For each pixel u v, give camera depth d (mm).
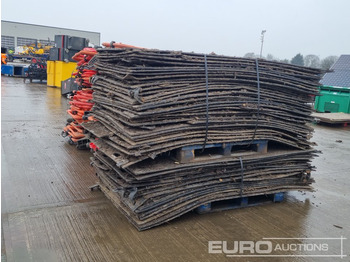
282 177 3945
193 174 3416
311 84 4023
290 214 3730
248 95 3697
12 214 3389
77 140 5809
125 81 3275
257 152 3857
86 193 4031
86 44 15453
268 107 3795
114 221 3334
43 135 6918
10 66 21797
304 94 4074
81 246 2855
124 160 3066
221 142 3516
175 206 3318
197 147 3436
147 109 3090
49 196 3891
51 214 3434
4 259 2623
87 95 5828
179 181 3328
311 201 4191
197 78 3426
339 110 12047
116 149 3453
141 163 3277
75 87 12234
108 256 2723
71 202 3752
